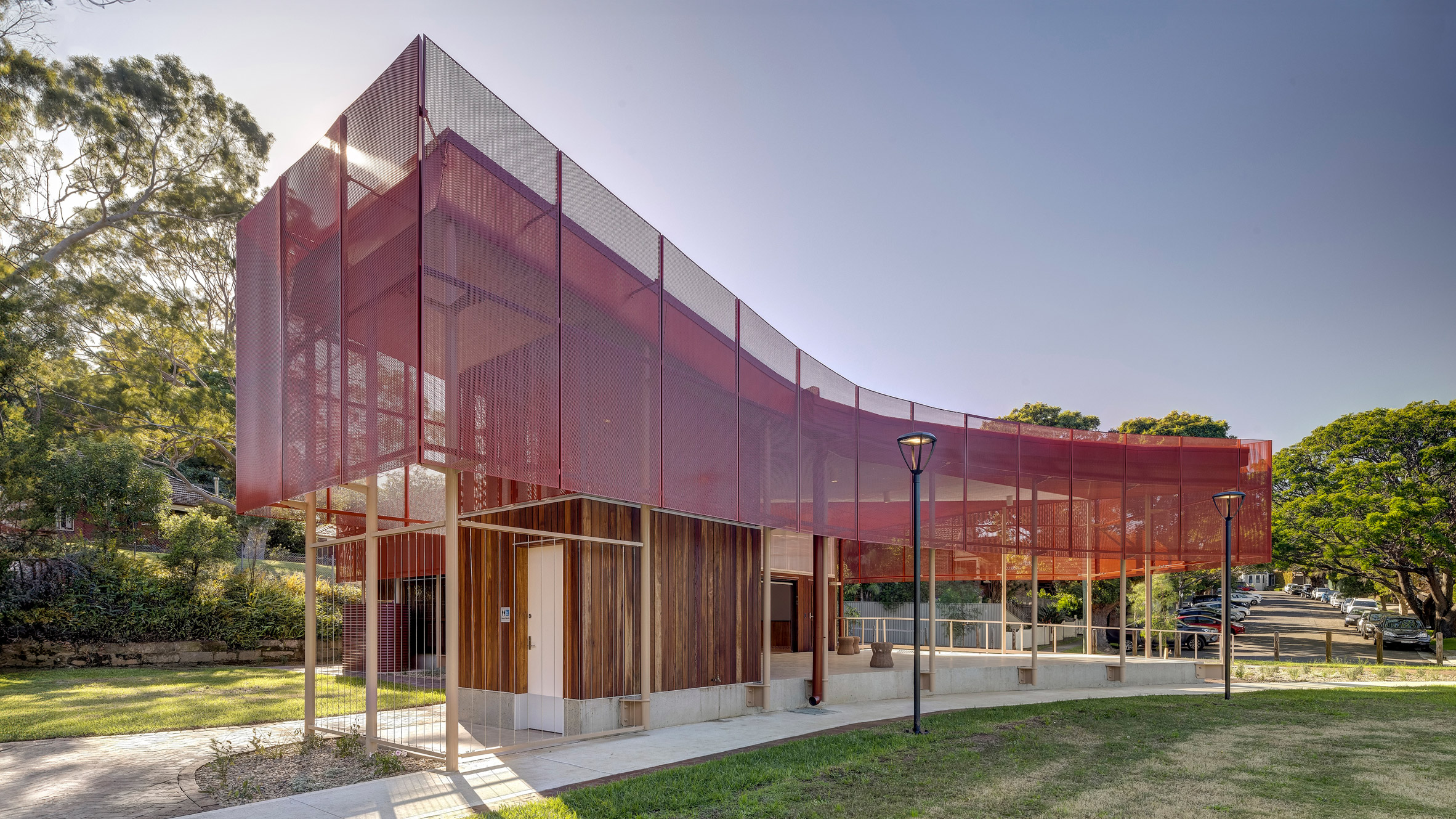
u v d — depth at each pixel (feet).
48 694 40.88
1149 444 67.00
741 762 28.17
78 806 22.50
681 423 38.96
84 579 55.42
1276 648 82.38
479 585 38.32
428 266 26.13
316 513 37.27
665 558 39.19
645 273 37.60
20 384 63.57
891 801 23.30
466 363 27.17
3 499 54.13
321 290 31.96
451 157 27.58
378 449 26.81
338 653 63.41
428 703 42.86
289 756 29.25
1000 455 62.13
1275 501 135.23
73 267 71.41
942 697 52.21
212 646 58.85
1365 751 31.42
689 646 40.37
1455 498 114.83
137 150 71.97
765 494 45.37
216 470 96.53
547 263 31.53
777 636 71.72
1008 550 60.90
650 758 29.25
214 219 75.61
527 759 28.94
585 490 32.01
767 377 47.14
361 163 29.58
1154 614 102.01
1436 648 78.38
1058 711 42.55
